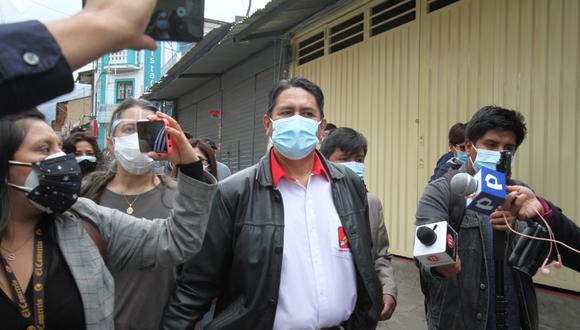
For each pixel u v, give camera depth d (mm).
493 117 2039
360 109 6227
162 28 855
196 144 3404
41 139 1399
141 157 2262
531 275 1821
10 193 1380
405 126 5398
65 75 649
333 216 1938
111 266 1607
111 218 1604
